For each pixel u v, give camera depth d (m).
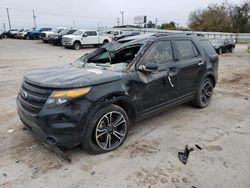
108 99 3.31
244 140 3.85
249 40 42.28
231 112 5.15
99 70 3.71
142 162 3.22
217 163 3.19
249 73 10.29
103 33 25.14
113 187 2.74
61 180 2.86
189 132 4.13
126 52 4.42
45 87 3.08
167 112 5.08
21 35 35.56
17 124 4.43
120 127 3.59
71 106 2.98
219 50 20.08
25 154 3.40
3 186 2.75
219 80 8.73
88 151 3.31
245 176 2.93
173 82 4.32
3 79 8.37
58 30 28.72
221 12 53.28
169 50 4.38
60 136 2.98
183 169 3.06
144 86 3.79
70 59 14.36
